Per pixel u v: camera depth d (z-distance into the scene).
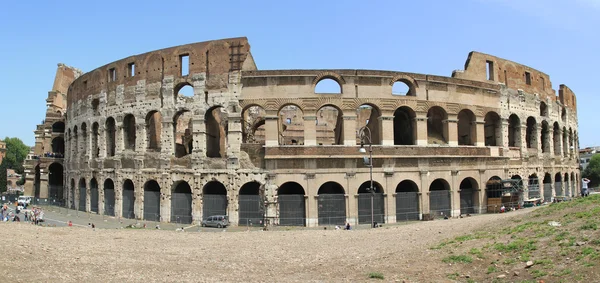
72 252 37.06
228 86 65.31
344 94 64.88
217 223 61.88
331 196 63.84
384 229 52.16
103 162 76.69
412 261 32.50
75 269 30.94
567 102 97.38
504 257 29.73
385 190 64.94
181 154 80.94
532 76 83.38
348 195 63.62
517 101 78.88
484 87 73.69
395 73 66.50
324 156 63.03
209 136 71.44
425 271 29.55
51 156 107.31
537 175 81.62
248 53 66.06
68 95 93.56
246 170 64.06
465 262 30.28
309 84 64.44
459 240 36.81
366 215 64.38
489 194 73.12
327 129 103.62
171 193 67.94
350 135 64.69
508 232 35.72
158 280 28.78
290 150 63.06
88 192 81.50
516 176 77.62
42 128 115.75
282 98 64.25
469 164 71.19
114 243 43.44
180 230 55.44
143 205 70.56
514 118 80.38
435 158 67.62
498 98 75.62
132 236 48.88
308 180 63.12
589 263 24.88
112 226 64.06
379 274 29.12
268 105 64.25
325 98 64.44
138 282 28.12
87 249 39.09
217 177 65.00
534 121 83.38
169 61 69.31
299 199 63.53
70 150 91.19
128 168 72.25
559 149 91.31
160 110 69.31
